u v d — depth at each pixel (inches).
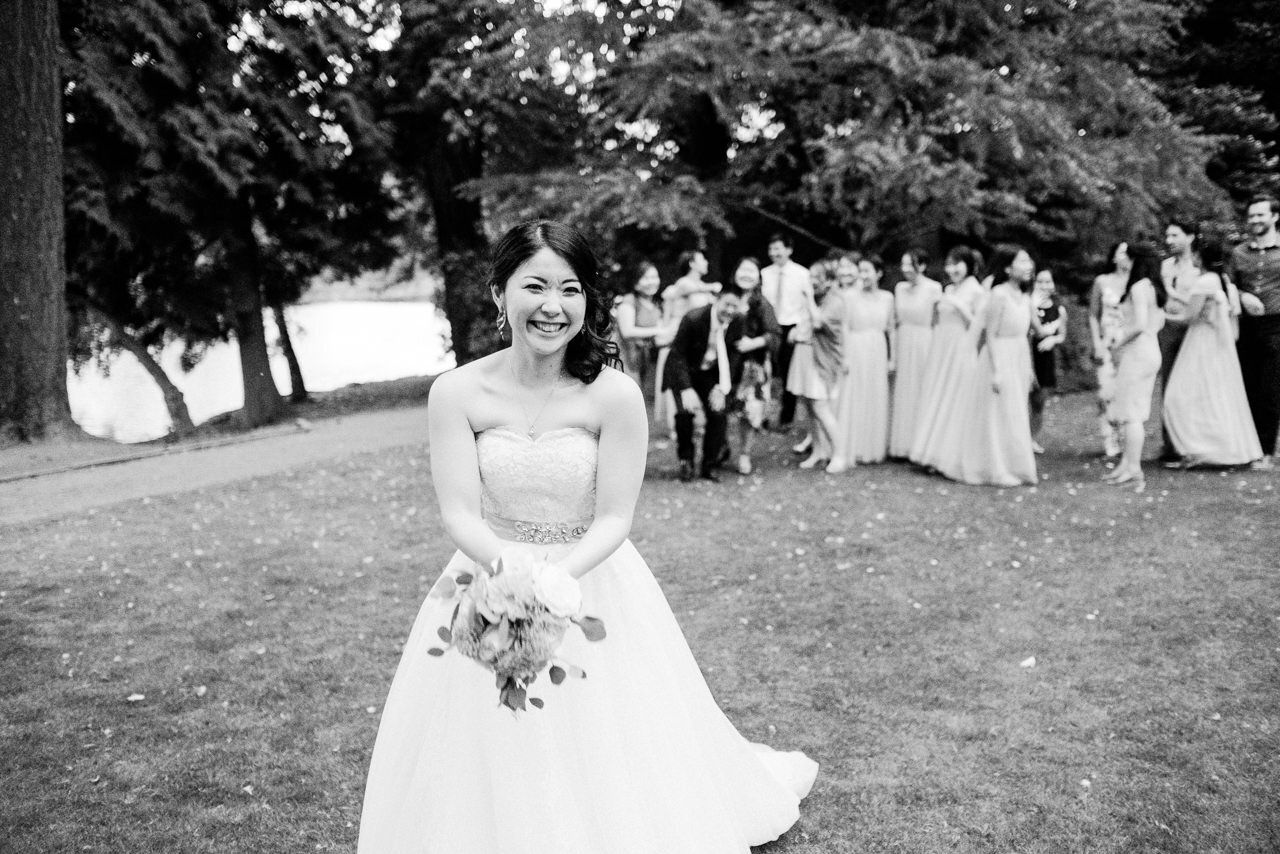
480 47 603.2
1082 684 149.5
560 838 85.5
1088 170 489.4
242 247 588.1
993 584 200.1
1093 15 517.7
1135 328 284.8
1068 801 116.4
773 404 495.8
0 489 337.1
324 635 178.7
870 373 339.3
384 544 243.8
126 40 506.0
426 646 94.3
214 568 223.0
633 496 94.2
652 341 451.8
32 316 416.8
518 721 87.9
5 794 122.5
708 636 175.2
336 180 631.8
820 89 522.3
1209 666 154.7
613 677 95.0
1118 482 291.9
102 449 419.2
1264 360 307.7
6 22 400.5
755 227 639.1
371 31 624.7
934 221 499.5
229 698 150.9
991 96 466.3
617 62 543.8
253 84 551.8
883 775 123.6
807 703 145.6
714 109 573.3
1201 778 120.6
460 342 683.4
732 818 104.5
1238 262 310.8
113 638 178.2
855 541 236.7
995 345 293.0
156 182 513.7
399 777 92.6
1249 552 214.7
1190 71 689.0
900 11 516.4
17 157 407.5
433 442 93.8
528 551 84.8
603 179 530.6
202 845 110.8
